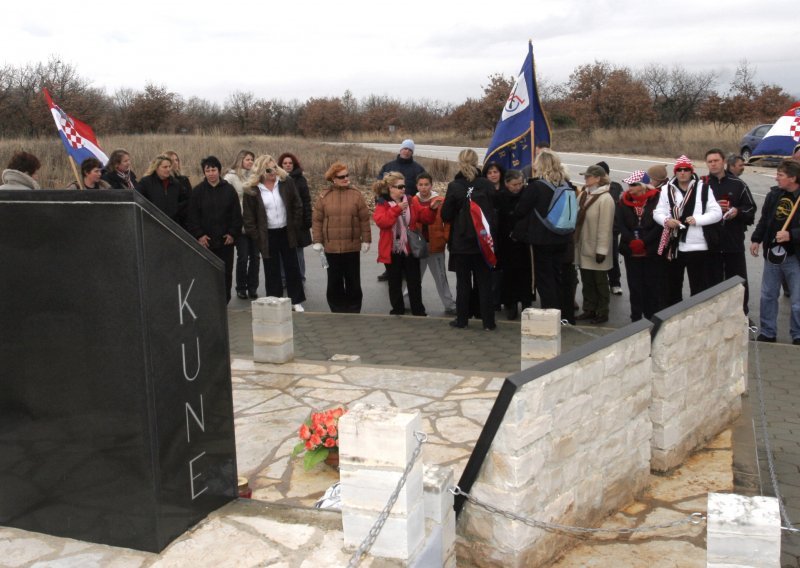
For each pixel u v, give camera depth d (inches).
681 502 196.2
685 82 1941.4
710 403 232.4
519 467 153.8
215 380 162.2
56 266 143.0
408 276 380.8
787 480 209.3
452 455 211.9
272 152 1061.1
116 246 139.6
